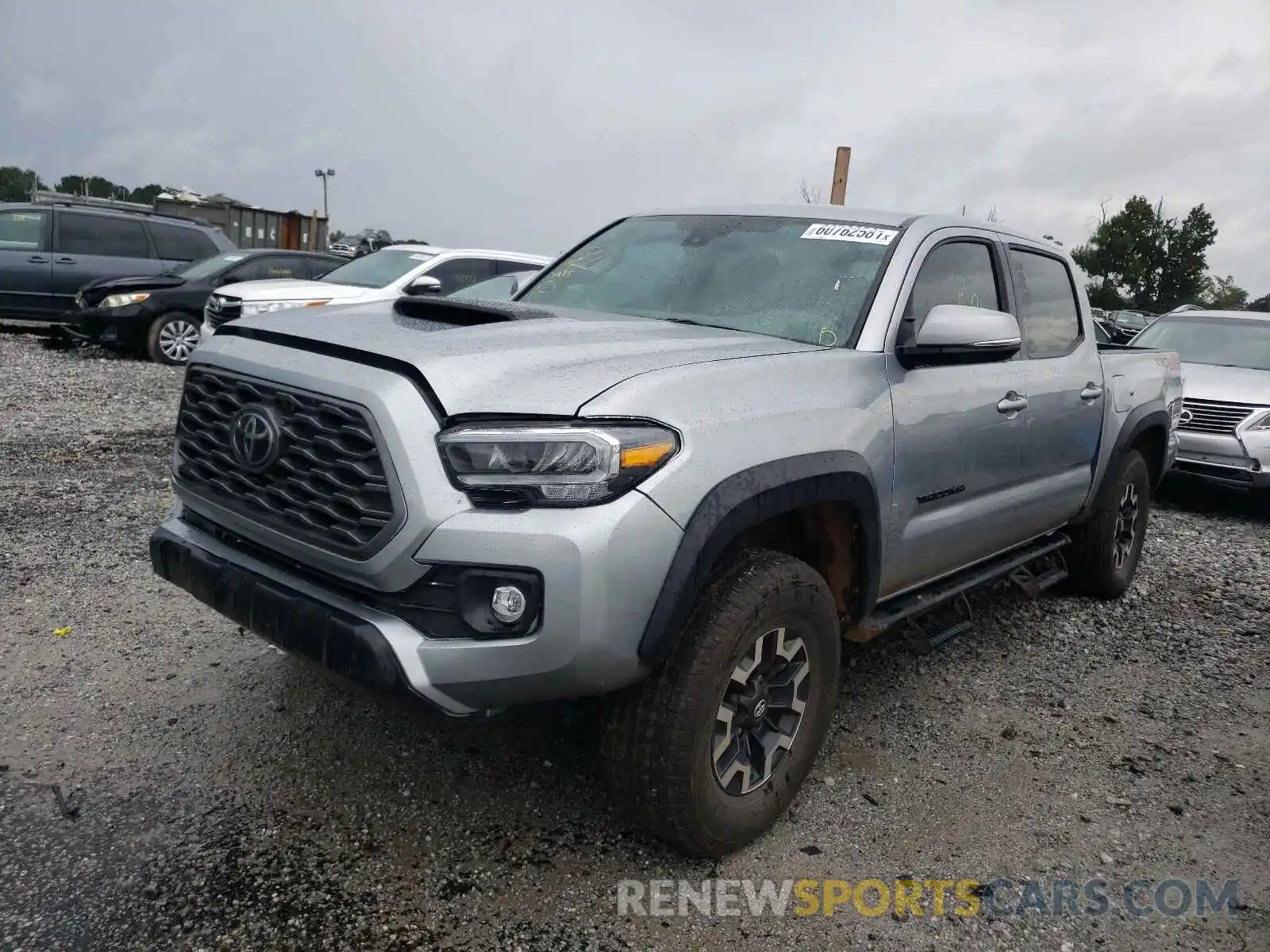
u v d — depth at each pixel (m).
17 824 2.71
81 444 7.39
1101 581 5.21
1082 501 4.81
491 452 2.31
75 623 4.07
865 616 3.21
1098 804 3.25
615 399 2.40
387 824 2.84
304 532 2.53
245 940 2.33
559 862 2.72
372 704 3.53
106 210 13.16
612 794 2.66
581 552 2.27
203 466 2.87
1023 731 3.77
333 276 11.08
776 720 2.88
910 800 3.19
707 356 2.78
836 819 3.05
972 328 3.18
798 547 3.18
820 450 2.80
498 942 2.39
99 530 5.31
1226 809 3.27
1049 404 4.16
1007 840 3.00
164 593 4.46
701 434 2.49
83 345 12.59
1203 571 6.26
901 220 3.72
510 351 2.59
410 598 2.39
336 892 2.53
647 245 4.02
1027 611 5.17
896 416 3.17
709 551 2.46
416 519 2.32
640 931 2.47
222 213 24.28
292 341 2.77
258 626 2.59
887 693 4.02
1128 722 3.91
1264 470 7.96
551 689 2.36
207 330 10.57
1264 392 8.10
